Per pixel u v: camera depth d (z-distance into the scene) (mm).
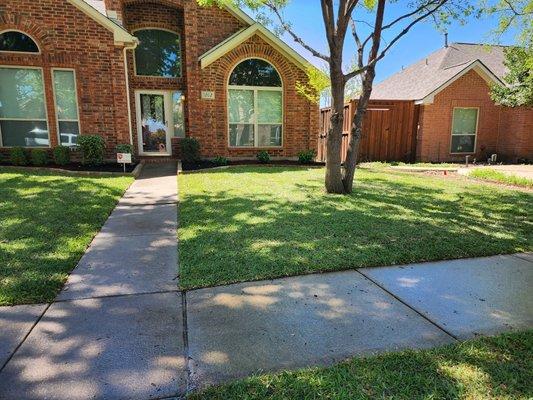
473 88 14477
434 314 2793
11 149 9875
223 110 11922
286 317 2752
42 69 9844
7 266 3594
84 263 3818
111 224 5211
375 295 3098
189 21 11445
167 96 12555
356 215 5434
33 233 4551
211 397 1937
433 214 5602
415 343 2420
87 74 10109
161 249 4227
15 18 9516
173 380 2080
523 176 9219
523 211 5859
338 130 6887
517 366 2166
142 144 12609
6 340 2461
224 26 12000
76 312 2838
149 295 3123
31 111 10062
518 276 3477
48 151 10156
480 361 2217
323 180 8484
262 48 11859
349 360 2238
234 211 5629
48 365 2209
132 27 12039
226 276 3428
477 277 3455
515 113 14195
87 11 9820
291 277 3432
